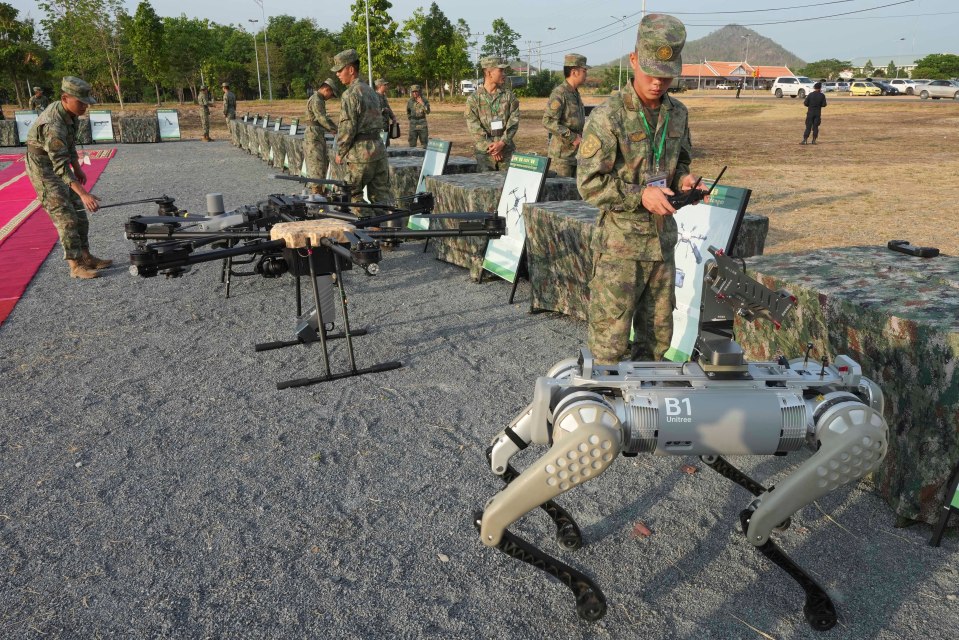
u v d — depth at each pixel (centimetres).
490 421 396
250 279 703
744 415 204
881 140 2153
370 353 503
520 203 616
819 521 295
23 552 286
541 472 201
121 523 305
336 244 410
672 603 250
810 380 215
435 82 8369
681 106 312
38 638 238
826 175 1409
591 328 342
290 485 333
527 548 221
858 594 251
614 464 346
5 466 354
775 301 211
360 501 319
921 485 279
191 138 2975
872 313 295
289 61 10594
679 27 278
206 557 281
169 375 468
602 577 264
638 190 303
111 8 5847
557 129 814
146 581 267
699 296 428
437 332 545
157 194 1307
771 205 1086
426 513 309
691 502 313
